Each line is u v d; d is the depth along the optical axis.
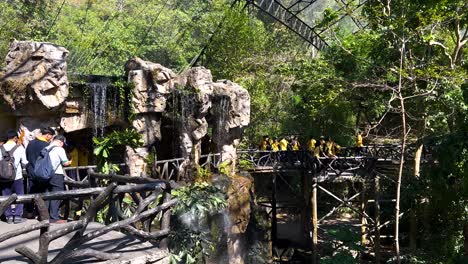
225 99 18.48
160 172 15.96
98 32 31.17
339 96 19.94
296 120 26.47
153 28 34.09
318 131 25.95
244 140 25.55
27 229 4.25
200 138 16.89
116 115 15.22
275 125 26.50
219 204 8.66
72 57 28.30
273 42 26.39
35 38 23.50
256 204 19.05
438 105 16.47
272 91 25.59
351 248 17.42
